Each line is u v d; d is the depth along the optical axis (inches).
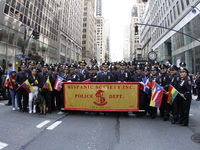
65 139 156.2
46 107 271.7
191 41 888.3
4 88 367.6
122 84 237.5
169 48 1380.4
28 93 263.9
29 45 1152.2
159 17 1528.1
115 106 238.4
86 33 3312.0
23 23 1075.3
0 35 882.1
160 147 139.9
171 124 207.2
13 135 165.5
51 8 1529.3
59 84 262.1
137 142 149.9
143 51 2561.5
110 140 154.2
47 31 1449.3
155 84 223.5
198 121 222.1
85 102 245.0
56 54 1684.3
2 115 243.4
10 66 295.3
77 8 2630.4
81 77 281.0
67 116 243.3
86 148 137.6
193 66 866.1
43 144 145.2
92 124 203.3
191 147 140.2
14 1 976.3
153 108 235.1
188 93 196.7
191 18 883.4
